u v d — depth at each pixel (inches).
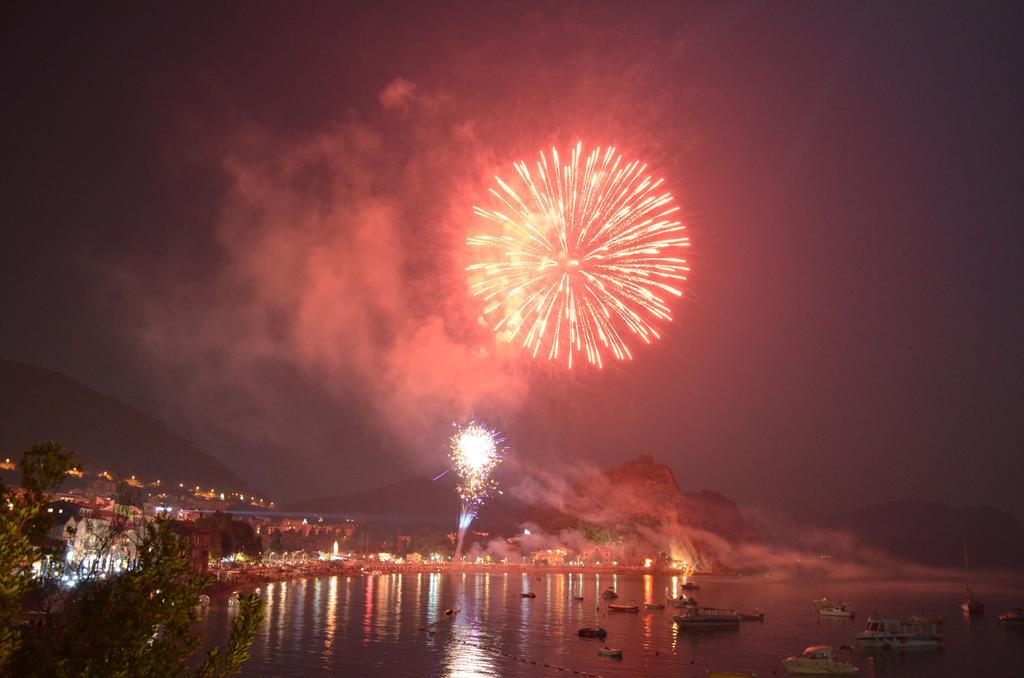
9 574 668.1
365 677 2706.7
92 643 724.7
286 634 3641.7
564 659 3255.4
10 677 666.8
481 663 3073.3
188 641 778.8
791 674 3206.2
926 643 4151.1
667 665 3225.9
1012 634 4960.6
